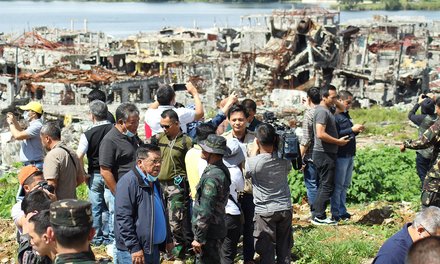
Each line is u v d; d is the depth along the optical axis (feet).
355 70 319.88
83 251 24.58
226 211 40.93
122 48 442.50
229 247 41.37
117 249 36.27
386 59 390.01
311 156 55.31
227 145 41.16
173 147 44.29
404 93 316.60
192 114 48.44
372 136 140.26
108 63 383.24
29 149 56.24
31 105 56.44
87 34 518.78
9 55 365.20
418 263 19.95
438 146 45.03
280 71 308.81
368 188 67.51
